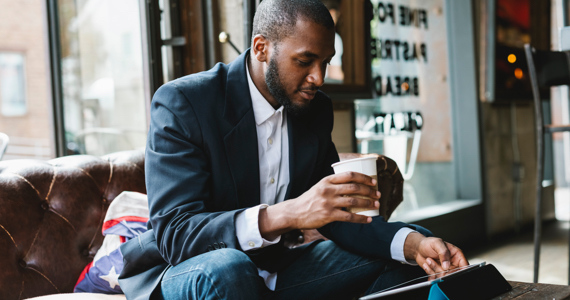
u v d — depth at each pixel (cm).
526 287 105
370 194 103
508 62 423
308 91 124
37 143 1259
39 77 1277
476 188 410
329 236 140
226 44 253
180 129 121
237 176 127
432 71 397
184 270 107
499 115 432
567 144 751
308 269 138
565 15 531
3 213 149
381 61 353
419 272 130
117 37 261
